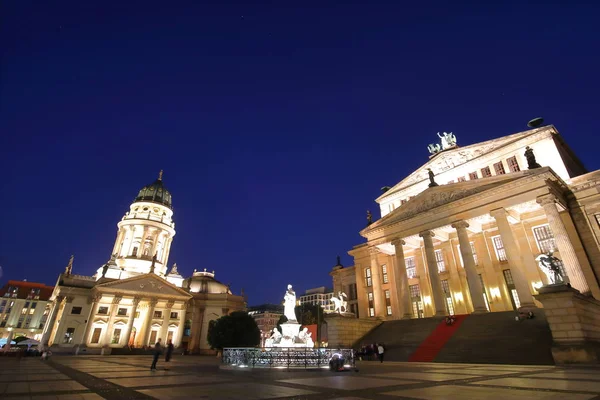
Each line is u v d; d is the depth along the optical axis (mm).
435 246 44656
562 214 33531
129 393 9266
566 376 12773
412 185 49969
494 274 37875
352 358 18984
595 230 31484
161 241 89438
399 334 34125
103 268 74938
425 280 44344
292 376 14383
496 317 29453
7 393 9117
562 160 36344
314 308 76562
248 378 13602
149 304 68375
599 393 8430
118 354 58969
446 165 46312
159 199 93750
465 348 25594
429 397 8281
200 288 82625
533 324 25609
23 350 43594
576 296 20891
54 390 9797
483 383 11062
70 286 65812
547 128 37938
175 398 8359
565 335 20297
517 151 39875
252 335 54594
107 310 65875
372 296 48500
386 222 45281
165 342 68062
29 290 105812
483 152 42938
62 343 60969
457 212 37312
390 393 9055
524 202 32312
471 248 38625
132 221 85125
